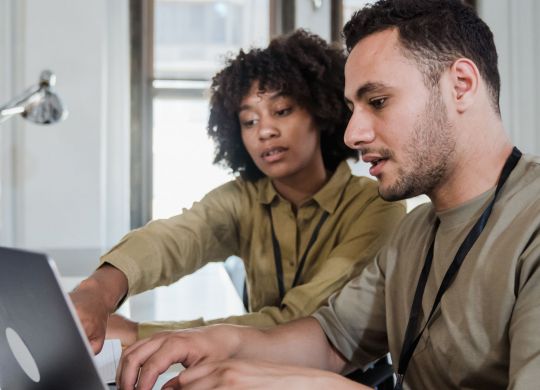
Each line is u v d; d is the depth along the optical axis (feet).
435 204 2.85
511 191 2.60
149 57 9.46
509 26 9.32
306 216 4.30
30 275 1.78
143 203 9.40
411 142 2.65
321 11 9.51
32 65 8.72
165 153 9.51
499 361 2.52
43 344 1.95
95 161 8.87
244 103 4.24
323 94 4.22
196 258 4.34
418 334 2.84
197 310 5.08
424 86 2.63
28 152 8.72
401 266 3.13
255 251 4.47
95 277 3.56
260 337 3.09
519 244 2.44
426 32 2.62
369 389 2.28
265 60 4.22
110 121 9.13
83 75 8.81
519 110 9.39
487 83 2.69
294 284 4.31
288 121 4.19
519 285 2.42
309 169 4.32
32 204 8.77
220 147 4.79
